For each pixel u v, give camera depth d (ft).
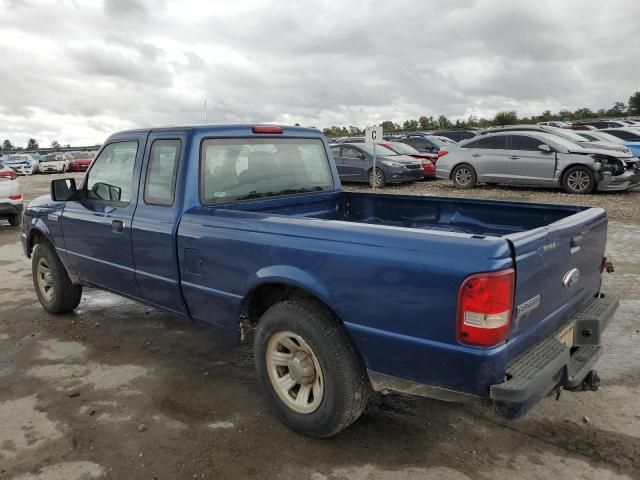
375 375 9.25
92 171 15.43
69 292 17.61
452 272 7.93
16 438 10.78
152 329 16.69
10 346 15.57
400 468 9.59
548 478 9.26
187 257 12.10
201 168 12.46
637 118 118.42
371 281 8.85
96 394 12.57
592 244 10.85
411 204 14.90
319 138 15.64
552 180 46.09
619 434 10.51
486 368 7.91
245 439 10.58
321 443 10.39
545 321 9.16
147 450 10.27
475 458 9.85
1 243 31.63
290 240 10.00
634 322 16.34
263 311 11.89
